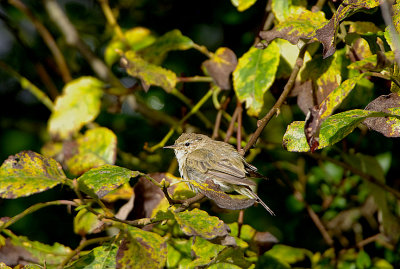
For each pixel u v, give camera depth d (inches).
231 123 406.9
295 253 378.3
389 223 409.4
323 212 457.4
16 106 546.6
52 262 319.6
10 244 319.0
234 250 280.4
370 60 269.1
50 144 458.9
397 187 449.1
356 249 430.3
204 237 240.7
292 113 454.9
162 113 488.4
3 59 547.2
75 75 553.6
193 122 513.7
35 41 557.3
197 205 340.8
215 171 385.1
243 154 325.7
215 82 382.9
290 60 360.2
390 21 247.0
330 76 342.0
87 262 262.1
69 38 493.4
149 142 518.9
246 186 384.5
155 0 520.4
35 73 550.0
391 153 445.1
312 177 467.5
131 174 259.3
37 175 247.9
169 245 334.6
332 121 262.2
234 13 490.0
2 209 477.7
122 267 241.3
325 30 278.4
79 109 414.3
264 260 369.7
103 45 544.7
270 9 391.5
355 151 431.2
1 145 525.3
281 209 473.7
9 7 547.5
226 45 497.4
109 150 371.9
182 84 477.7
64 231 481.1
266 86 345.4
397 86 261.7
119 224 257.6
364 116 256.1
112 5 533.3
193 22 513.0
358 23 345.4
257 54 352.8
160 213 254.1
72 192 351.3
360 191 449.7
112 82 485.1
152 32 485.1
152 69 375.9
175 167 475.2
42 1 499.2
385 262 406.6
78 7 553.6
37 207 253.9
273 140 485.7
